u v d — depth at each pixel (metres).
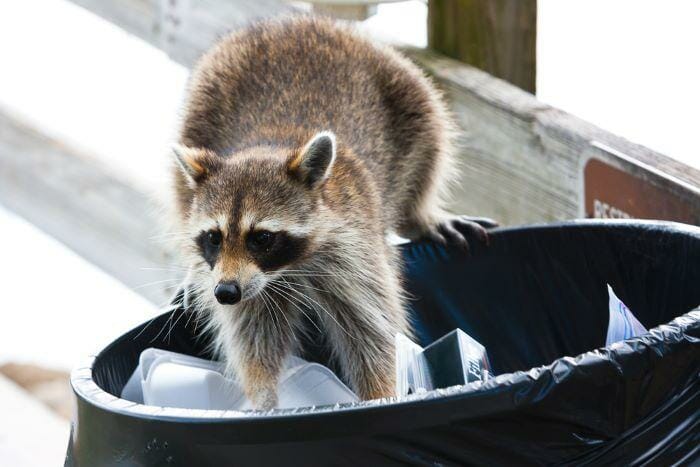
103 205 9.59
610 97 8.63
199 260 6.36
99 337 10.66
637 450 4.00
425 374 4.59
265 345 6.33
